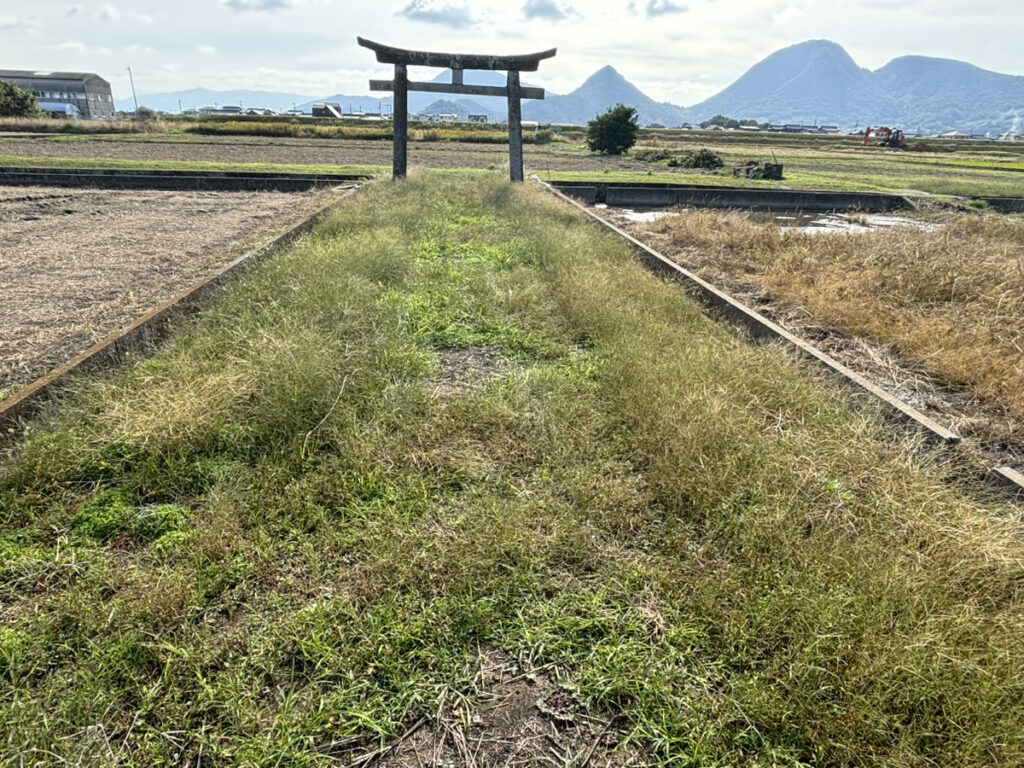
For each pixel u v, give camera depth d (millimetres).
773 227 8398
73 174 12430
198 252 6836
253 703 1682
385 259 5598
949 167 25031
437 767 1567
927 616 1925
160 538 2264
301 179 12781
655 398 3205
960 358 4070
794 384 3443
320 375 3234
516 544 2244
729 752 1605
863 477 2633
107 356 3582
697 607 2018
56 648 1823
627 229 9172
